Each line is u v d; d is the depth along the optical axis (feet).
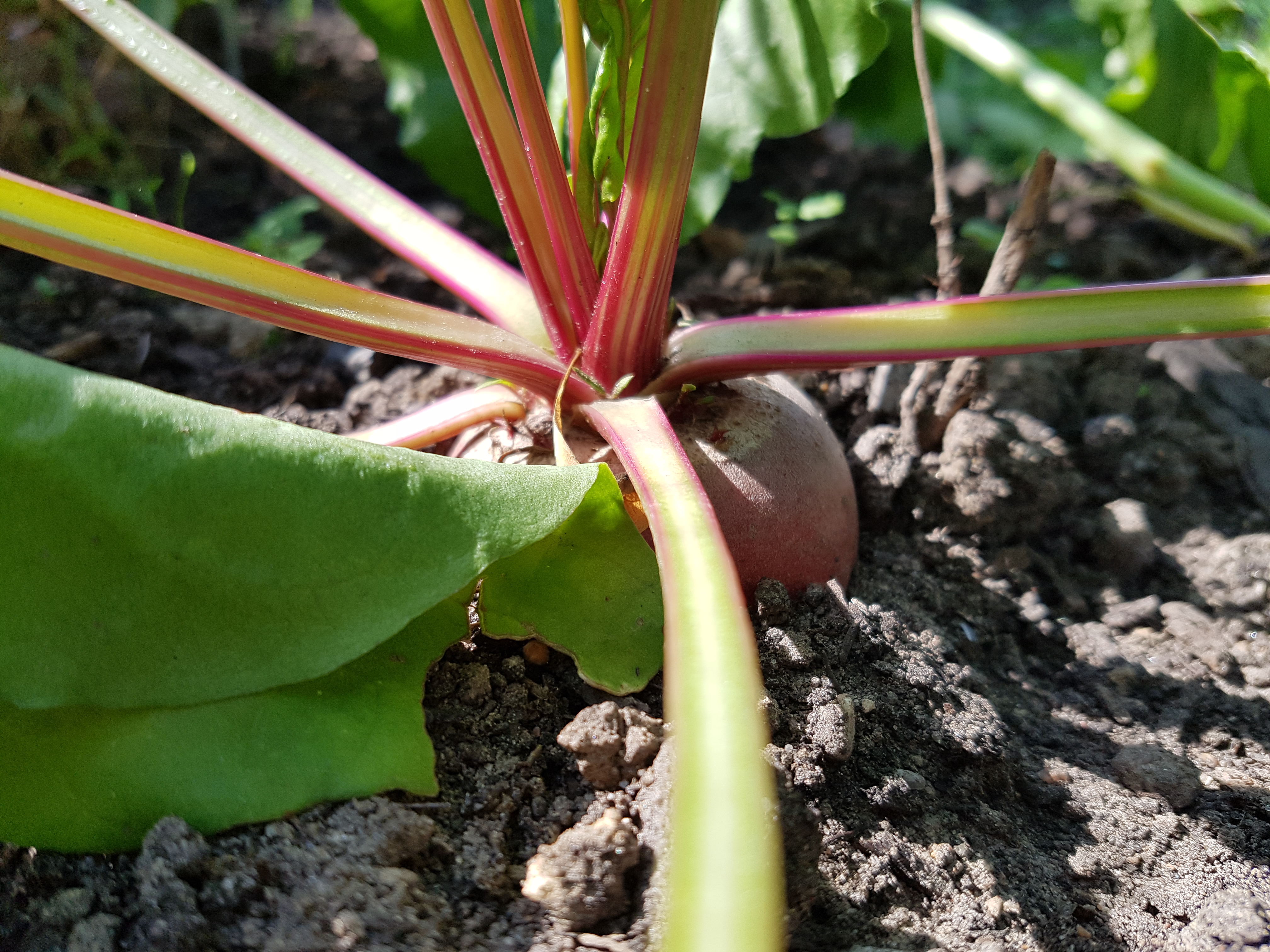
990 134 1.30
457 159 1.01
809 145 1.36
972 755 0.60
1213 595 0.78
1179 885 0.57
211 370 0.92
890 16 0.99
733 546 0.61
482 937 0.47
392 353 0.58
